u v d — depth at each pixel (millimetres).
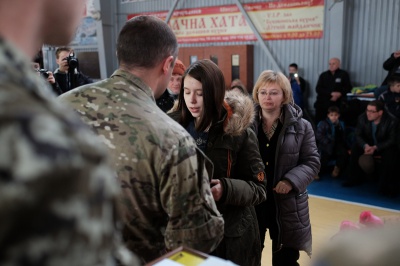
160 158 923
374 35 6020
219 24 7410
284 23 6734
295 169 2291
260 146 2367
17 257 291
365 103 5430
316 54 6520
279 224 2291
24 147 302
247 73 7059
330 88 5965
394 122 4418
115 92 985
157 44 1031
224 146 1613
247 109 1636
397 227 348
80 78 3721
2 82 340
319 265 344
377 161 4672
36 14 425
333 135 5059
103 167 359
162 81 1100
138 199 951
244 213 1677
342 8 6094
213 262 774
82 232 319
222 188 1514
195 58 7562
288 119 2279
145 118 949
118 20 8531
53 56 8688
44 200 299
